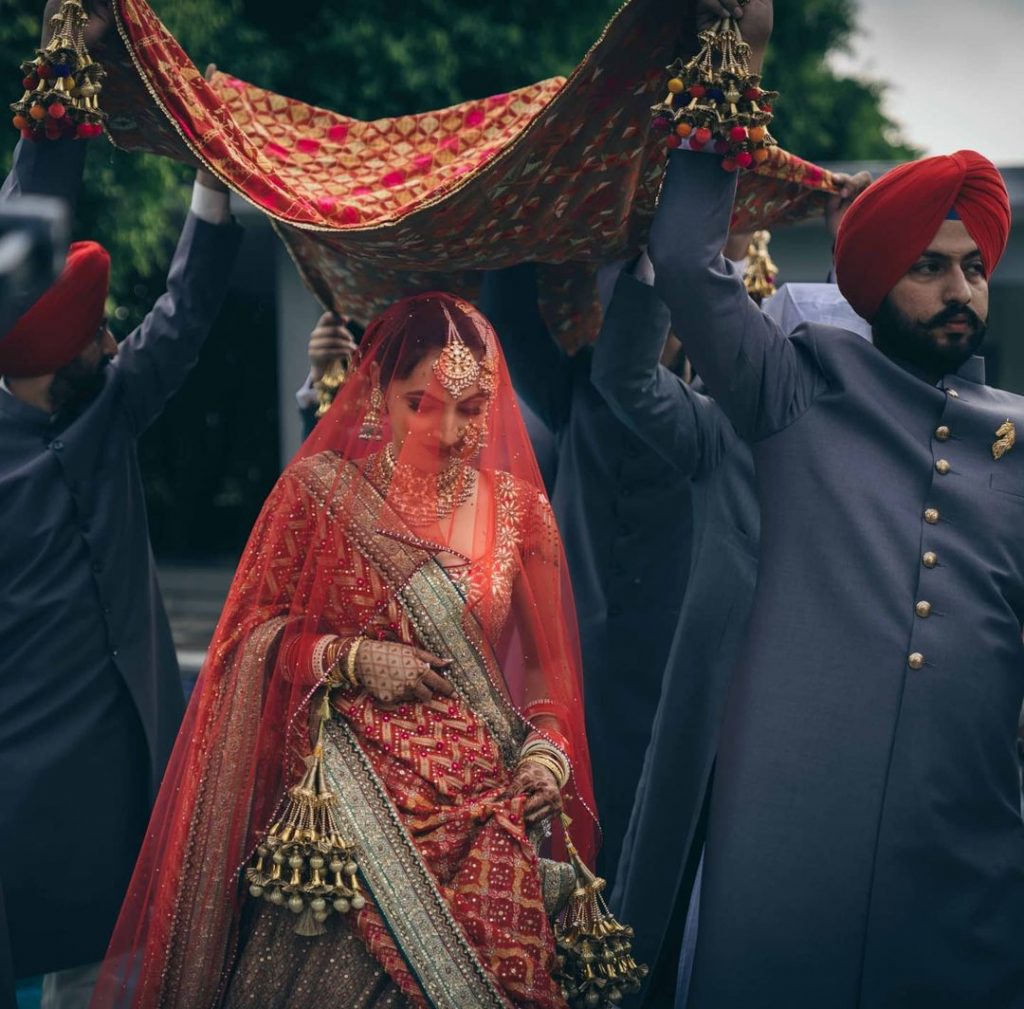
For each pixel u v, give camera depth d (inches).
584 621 149.0
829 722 102.0
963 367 111.0
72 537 135.6
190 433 753.6
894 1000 100.3
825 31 704.4
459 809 98.8
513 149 98.0
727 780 104.6
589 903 103.9
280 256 373.7
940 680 101.6
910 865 100.5
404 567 101.9
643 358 121.2
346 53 485.1
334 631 102.7
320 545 102.8
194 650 400.2
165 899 101.7
